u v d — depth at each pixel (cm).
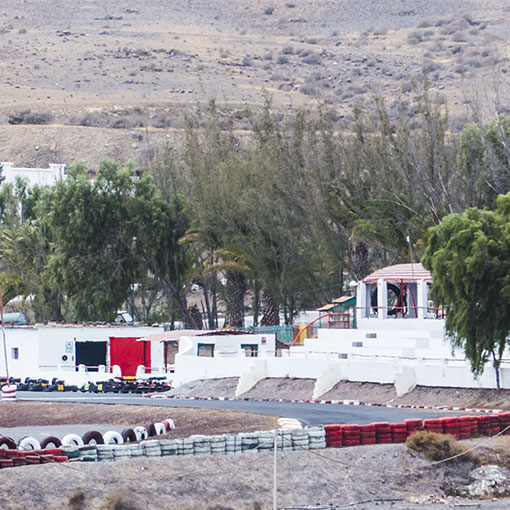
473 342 15212
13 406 17988
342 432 12088
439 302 15825
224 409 15762
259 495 10762
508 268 14975
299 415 14625
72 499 9869
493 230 15400
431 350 17850
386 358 17712
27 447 11350
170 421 14000
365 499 11081
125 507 9988
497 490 11462
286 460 11450
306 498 10906
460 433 12638
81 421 15850
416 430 12394
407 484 11444
